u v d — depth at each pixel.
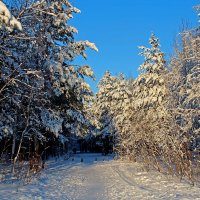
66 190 15.25
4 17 9.96
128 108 37.12
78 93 24.77
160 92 27.75
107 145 52.66
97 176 22.44
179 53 22.27
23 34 15.12
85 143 69.56
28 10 15.23
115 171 25.36
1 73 16.19
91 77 24.58
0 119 18.62
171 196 12.66
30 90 18.27
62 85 23.75
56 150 37.97
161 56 29.25
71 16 24.98
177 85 22.28
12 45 17.70
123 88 39.88
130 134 33.41
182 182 17.16
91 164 32.56
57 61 23.16
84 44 24.48
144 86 29.95
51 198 12.52
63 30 24.56
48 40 21.62
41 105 21.33
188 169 17.23
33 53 18.78
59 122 22.42
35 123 21.69
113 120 42.16
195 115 19.86
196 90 19.56
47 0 23.41
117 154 41.12
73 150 64.88
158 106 27.81
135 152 32.56
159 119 25.20
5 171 17.92
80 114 26.03
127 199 12.70
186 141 19.05
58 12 24.09
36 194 13.03
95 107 53.06
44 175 19.67
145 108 30.11
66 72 23.52
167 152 20.72
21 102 19.12
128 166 29.09
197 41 19.69
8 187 14.07
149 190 15.08
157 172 22.27
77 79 23.88
